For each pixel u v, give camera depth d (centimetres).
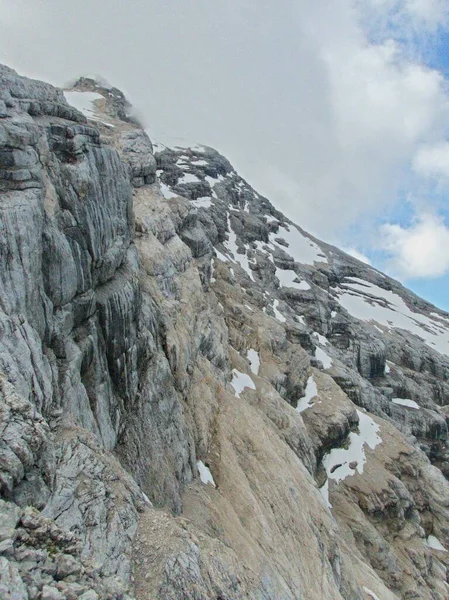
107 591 1227
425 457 7881
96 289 2680
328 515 4381
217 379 4741
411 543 6284
